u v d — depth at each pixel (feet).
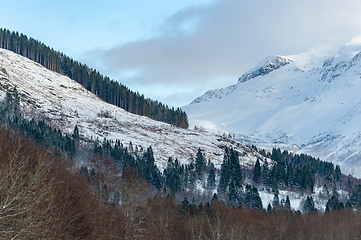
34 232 75.46
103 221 121.70
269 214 306.14
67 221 96.48
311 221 301.84
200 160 505.66
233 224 225.56
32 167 92.32
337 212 346.33
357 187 486.79
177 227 200.44
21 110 520.01
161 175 411.75
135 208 148.46
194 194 403.13
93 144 469.98
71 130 528.63
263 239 246.68
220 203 265.95
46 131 361.30
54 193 91.61
